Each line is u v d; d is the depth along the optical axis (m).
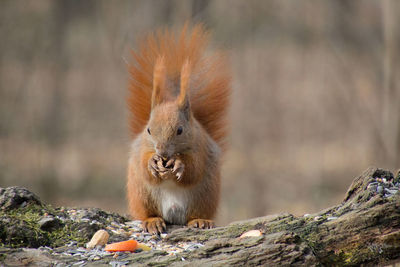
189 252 5.46
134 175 7.23
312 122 21.89
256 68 23.94
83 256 5.54
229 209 16.25
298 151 19.98
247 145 20.33
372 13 20.11
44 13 23.36
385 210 5.56
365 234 5.56
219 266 5.24
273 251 5.28
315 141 20.67
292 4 22.56
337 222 5.67
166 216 7.19
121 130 21.30
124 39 13.34
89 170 18.78
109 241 5.98
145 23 15.59
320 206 16.23
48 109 22.14
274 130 21.36
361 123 20.42
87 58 25.06
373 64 19.39
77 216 6.51
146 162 6.93
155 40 8.05
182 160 6.89
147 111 7.89
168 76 7.94
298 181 17.64
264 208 16.31
